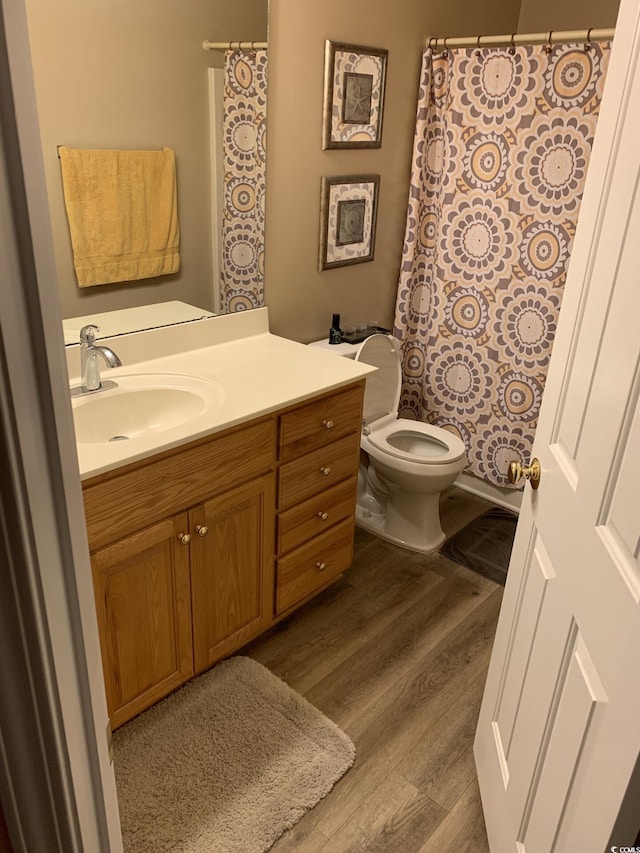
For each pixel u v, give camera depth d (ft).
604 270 3.51
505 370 9.24
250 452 5.92
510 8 9.98
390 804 5.45
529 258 8.54
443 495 10.43
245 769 5.66
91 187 5.86
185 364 6.81
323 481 6.95
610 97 3.61
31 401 1.76
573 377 3.90
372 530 9.29
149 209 6.36
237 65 6.63
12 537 1.87
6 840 2.46
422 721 6.26
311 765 5.72
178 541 5.54
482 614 7.75
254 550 6.41
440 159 9.02
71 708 2.19
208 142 6.66
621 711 2.91
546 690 3.94
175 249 6.73
